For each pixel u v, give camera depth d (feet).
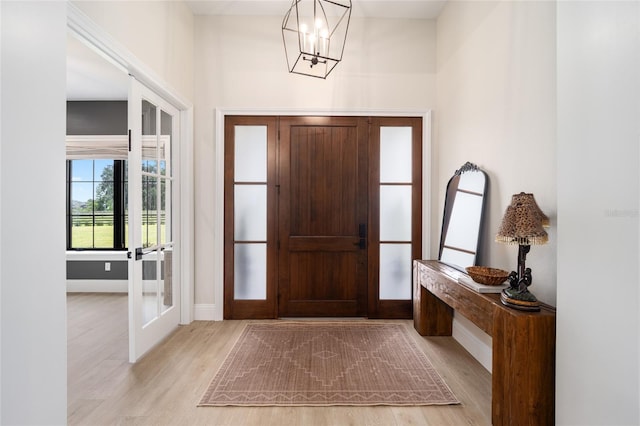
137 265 7.80
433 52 10.72
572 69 4.11
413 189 10.83
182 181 10.19
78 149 14.83
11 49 2.63
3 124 2.57
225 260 10.72
